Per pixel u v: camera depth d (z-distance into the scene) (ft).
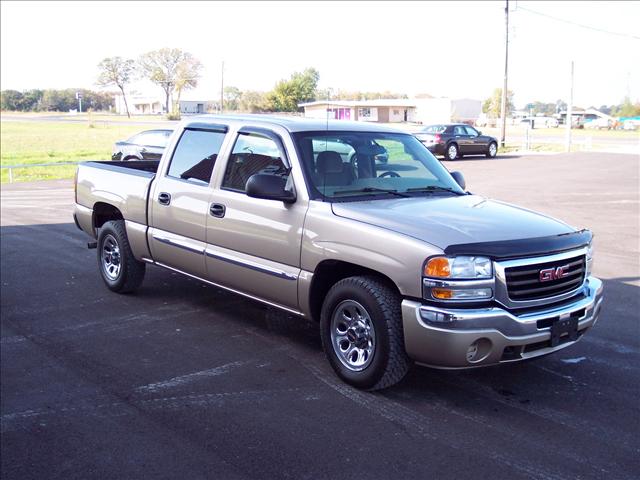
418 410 14.55
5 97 441.27
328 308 15.94
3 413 14.61
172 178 20.88
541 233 15.05
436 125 98.02
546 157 100.48
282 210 16.93
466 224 14.99
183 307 22.56
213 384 16.07
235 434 13.48
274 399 15.16
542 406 14.76
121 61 264.11
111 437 13.46
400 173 18.53
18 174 83.20
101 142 154.61
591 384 16.03
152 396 15.42
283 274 16.90
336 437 13.29
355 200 16.70
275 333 19.89
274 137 17.97
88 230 25.31
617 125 168.66
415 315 13.97
